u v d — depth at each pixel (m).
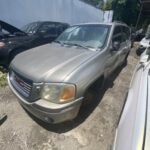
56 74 2.02
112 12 16.33
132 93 1.92
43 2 8.77
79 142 2.24
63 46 3.18
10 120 2.62
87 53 2.68
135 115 1.41
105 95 3.51
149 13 18.72
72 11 11.34
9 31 4.76
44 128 2.46
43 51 2.88
